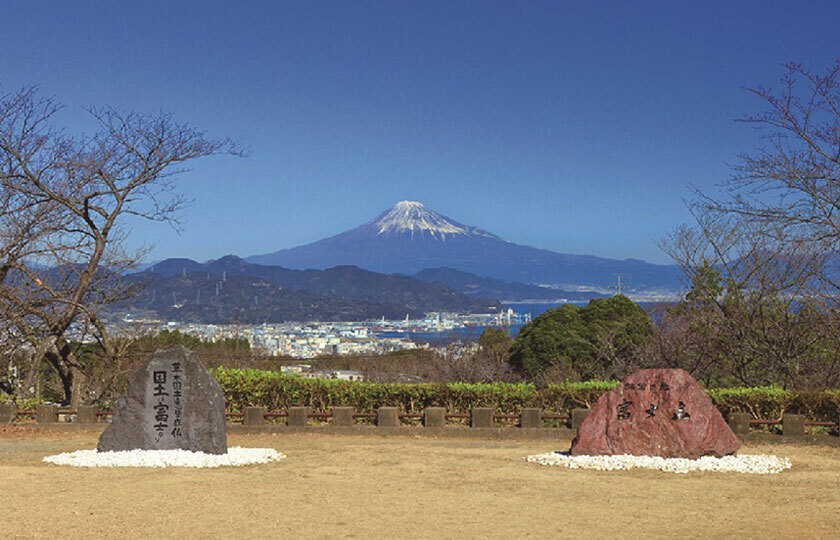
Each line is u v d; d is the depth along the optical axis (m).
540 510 9.49
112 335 24.27
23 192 21.52
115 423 14.21
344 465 13.16
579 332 33.44
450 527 8.58
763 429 16.80
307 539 7.99
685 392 13.52
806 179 18.36
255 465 13.28
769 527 8.58
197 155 23.25
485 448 15.94
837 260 19.47
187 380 14.10
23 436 17.58
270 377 19.62
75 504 9.45
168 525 8.46
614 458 13.07
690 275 23.42
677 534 8.30
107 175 22.55
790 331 20.50
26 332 21.97
